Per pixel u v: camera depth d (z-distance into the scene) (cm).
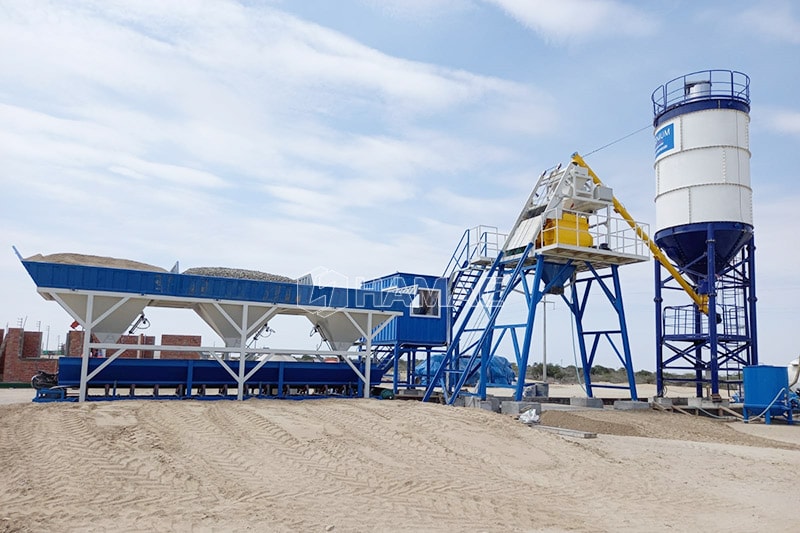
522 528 853
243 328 2316
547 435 1617
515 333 2617
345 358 2558
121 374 2222
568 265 2670
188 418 1636
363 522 849
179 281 2220
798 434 2275
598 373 8269
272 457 1252
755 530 882
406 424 1641
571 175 2653
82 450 1220
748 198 3016
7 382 3494
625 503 1021
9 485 979
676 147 3098
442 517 891
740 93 3083
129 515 845
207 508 891
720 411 2845
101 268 2098
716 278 3164
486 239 2741
